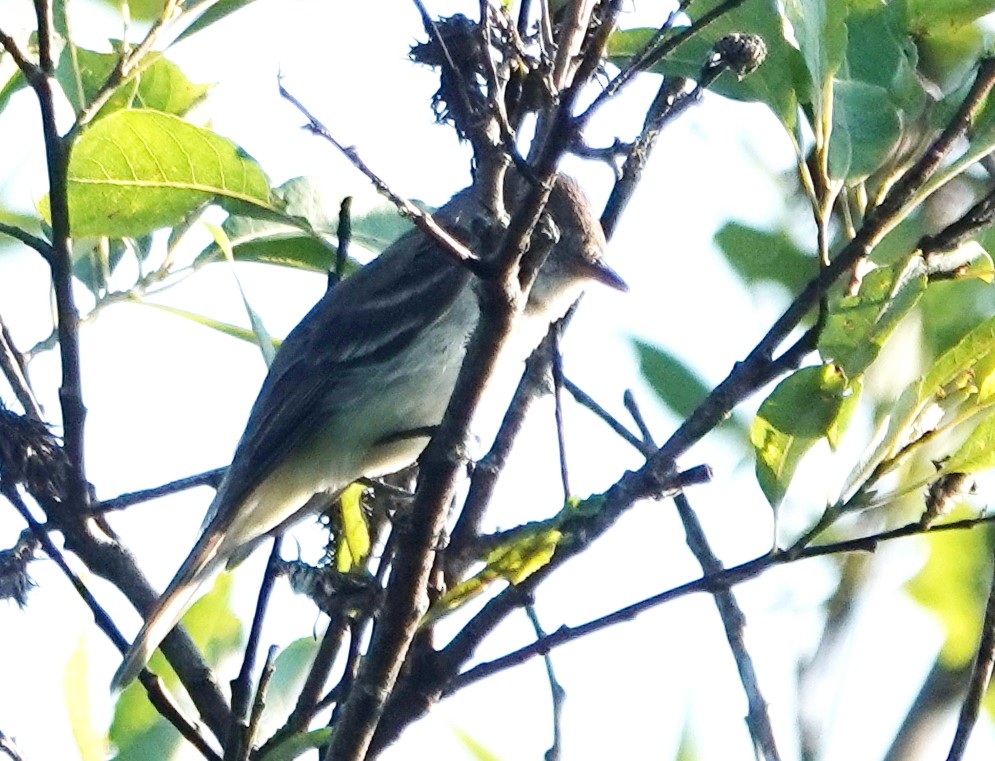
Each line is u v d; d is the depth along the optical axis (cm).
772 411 610
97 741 677
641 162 755
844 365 593
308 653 797
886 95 628
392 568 599
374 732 624
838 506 587
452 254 549
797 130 642
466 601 615
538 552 616
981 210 607
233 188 808
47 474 712
